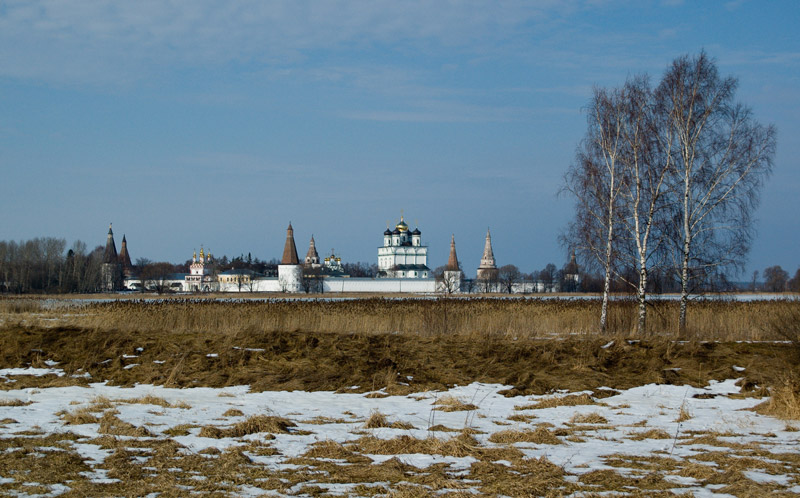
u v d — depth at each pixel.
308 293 161.12
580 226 36.19
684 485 11.95
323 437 15.51
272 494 11.38
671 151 34.59
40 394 21.25
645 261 34.56
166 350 28.50
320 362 26.50
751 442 14.90
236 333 32.22
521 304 47.31
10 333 31.41
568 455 13.98
